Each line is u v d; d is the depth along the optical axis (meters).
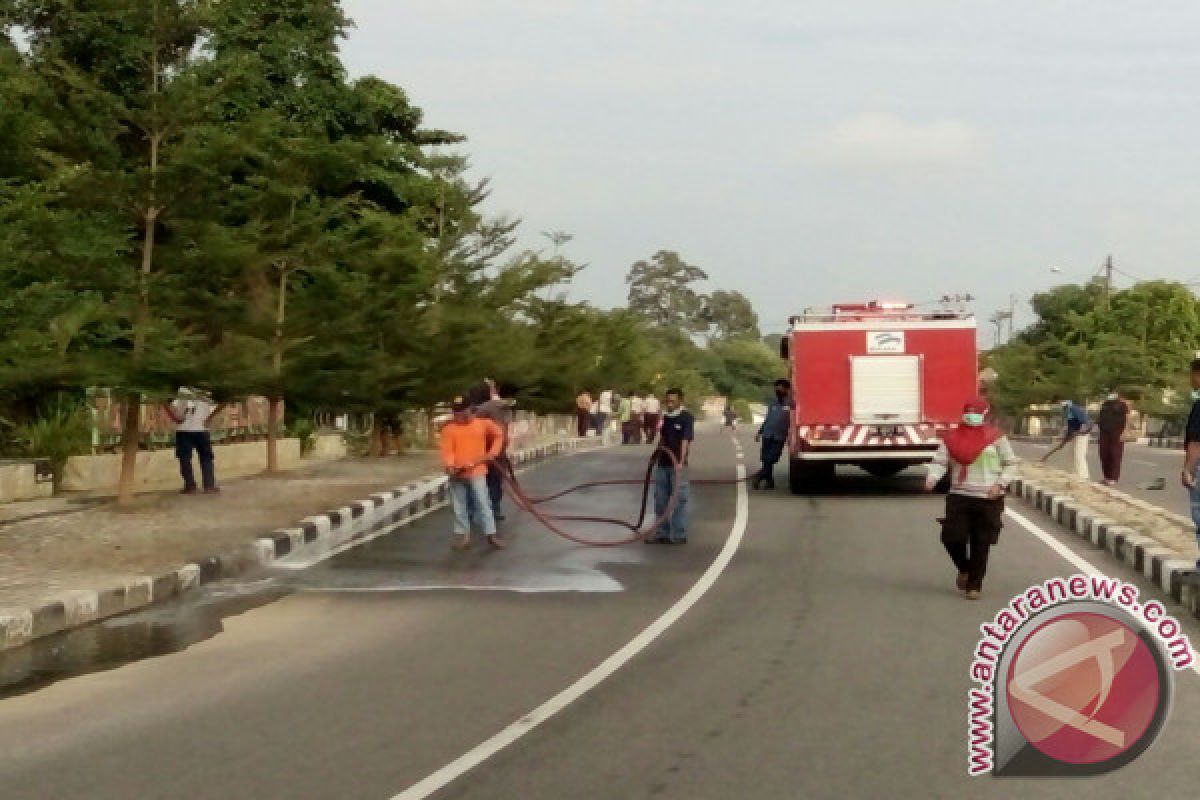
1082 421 28.42
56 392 23.11
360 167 28.39
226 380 19.69
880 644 10.83
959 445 13.03
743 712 8.54
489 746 7.73
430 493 26.08
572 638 11.16
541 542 18.28
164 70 20.75
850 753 7.57
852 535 19.05
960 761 7.42
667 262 182.00
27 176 20.72
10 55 21.19
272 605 13.00
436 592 13.77
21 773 7.25
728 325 181.75
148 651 10.73
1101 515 18.97
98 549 15.55
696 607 12.74
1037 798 6.79
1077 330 90.62
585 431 59.19
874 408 25.44
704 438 61.25
